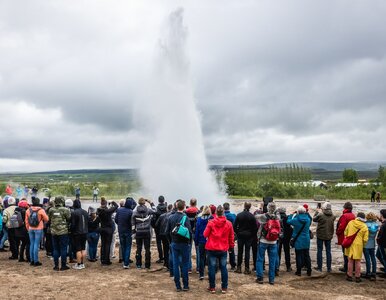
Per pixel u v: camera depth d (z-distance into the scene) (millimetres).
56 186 55000
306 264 11148
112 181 60969
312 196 57062
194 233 11281
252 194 55469
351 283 10750
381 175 76750
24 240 12469
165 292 9367
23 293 9055
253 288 9828
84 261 12781
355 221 10898
